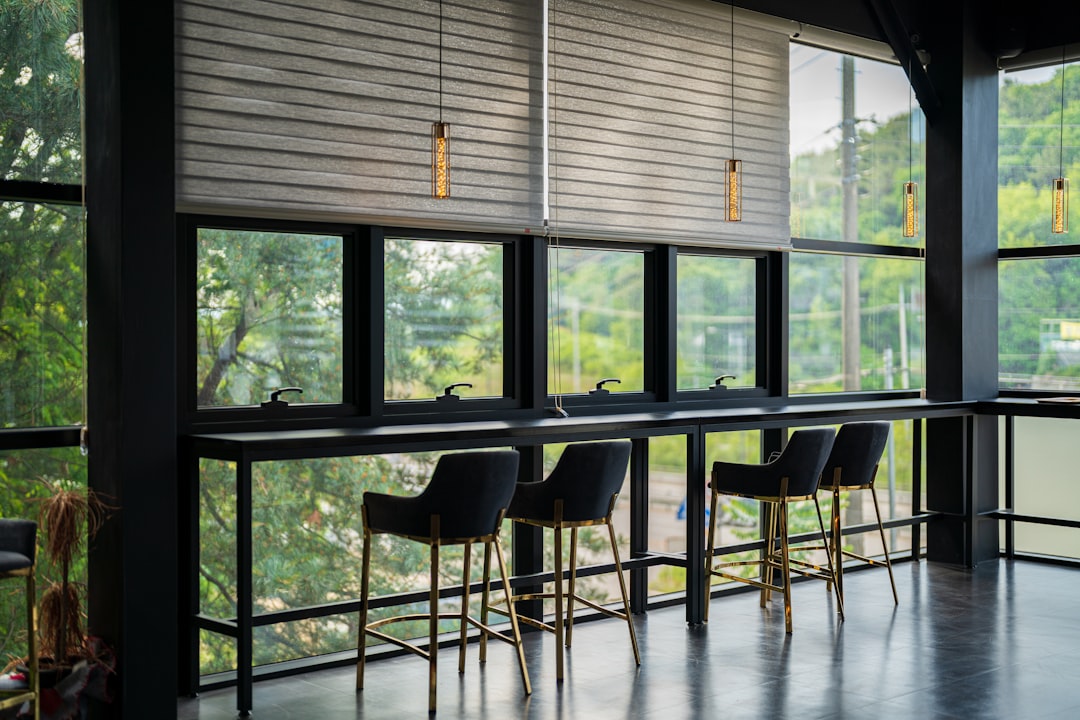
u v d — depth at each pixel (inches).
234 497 198.5
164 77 170.7
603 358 251.0
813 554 293.0
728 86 265.3
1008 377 317.1
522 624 232.7
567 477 195.2
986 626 232.8
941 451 307.4
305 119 199.8
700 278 269.3
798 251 284.2
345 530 213.2
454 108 219.0
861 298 303.9
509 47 226.8
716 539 271.3
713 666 203.9
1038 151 310.3
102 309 171.3
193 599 190.2
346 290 212.5
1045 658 207.6
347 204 205.3
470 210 221.5
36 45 181.0
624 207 246.1
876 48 299.1
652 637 226.1
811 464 228.1
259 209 194.5
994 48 307.3
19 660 166.2
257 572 201.5
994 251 312.5
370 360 212.1
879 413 271.6
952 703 180.5
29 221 180.2
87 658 164.9
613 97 243.9
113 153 168.4
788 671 200.1
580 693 188.1
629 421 221.5
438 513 178.7
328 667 205.3
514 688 191.8
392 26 210.5
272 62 195.8
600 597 248.8
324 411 207.9
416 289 220.8
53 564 165.0
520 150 228.7
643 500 252.5
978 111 306.2
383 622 193.5
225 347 197.9
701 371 270.1
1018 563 306.3
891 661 206.1
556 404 239.6
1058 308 307.7
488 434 202.1
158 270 170.6
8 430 177.2
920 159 314.7
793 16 276.2
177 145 185.2
